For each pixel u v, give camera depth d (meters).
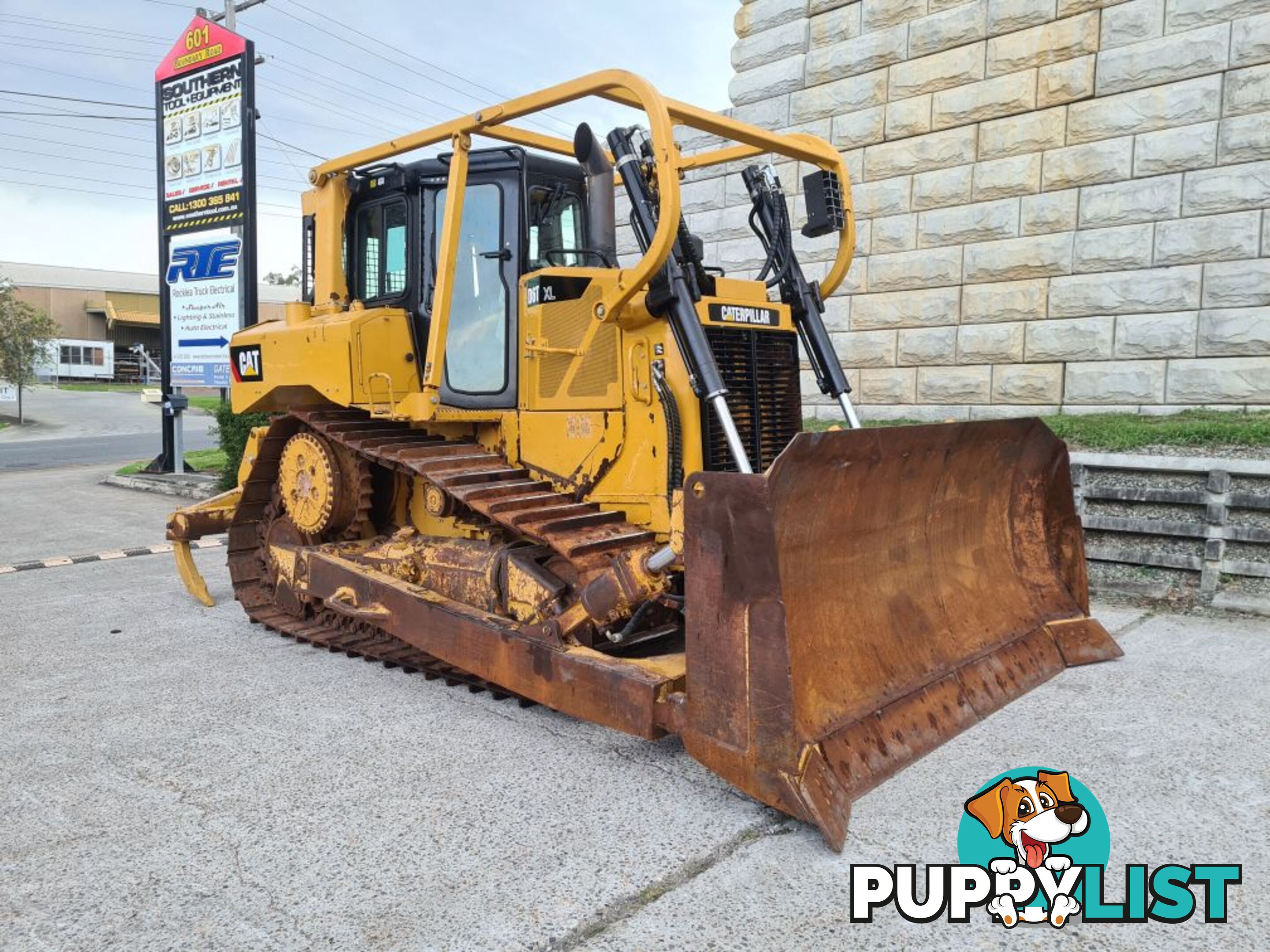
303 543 5.72
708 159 4.95
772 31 9.49
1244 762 3.49
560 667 3.74
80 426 29.36
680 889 2.67
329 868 2.79
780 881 2.71
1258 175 6.72
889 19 8.60
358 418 5.43
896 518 3.83
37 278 53.09
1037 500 4.73
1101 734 3.75
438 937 2.44
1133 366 7.36
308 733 3.90
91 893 2.67
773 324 4.43
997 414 8.10
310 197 5.64
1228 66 6.82
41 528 10.20
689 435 4.00
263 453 5.90
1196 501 5.73
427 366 4.53
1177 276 7.11
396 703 4.29
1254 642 5.02
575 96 3.90
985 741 3.68
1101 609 5.75
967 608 4.14
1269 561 5.56
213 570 7.62
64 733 3.93
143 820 3.12
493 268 4.77
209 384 13.41
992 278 8.09
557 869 2.77
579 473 4.39
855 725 3.27
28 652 5.18
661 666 3.61
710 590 3.10
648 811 3.15
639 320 4.08
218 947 2.41
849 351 9.06
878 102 8.71
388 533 5.60
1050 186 7.71
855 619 3.55
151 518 10.84
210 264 12.98
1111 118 7.37
